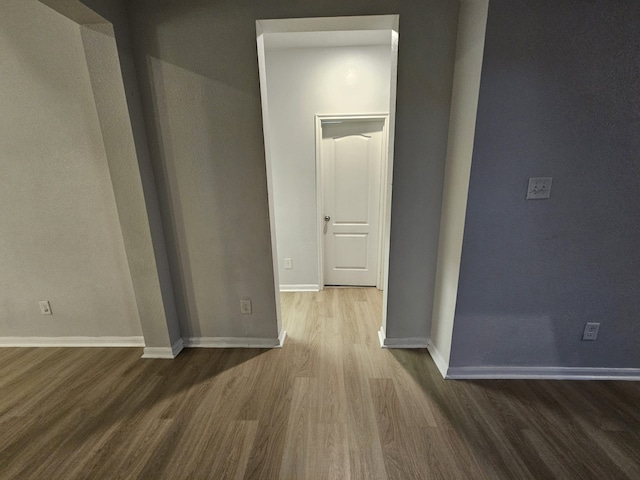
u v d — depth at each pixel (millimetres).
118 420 1598
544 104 1438
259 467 1336
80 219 2029
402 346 2234
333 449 1415
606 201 1553
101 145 1882
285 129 2959
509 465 1327
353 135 3074
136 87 1775
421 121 1812
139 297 2041
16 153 1895
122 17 1654
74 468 1347
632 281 1669
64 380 1914
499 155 1507
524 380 1853
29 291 2193
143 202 1863
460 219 1657
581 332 1780
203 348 2258
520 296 1730
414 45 1705
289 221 3199
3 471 1341
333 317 2742
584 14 1339
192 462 1363
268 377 1921
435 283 2082
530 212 1583
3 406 1709
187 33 1724
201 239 2057
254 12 1695
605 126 1452
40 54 1738
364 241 3355
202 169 1930
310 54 2779
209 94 1806
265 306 2182
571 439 1448
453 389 1792
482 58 1391
